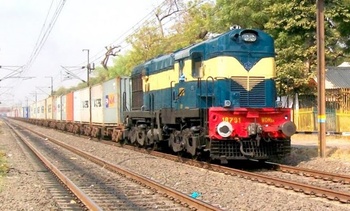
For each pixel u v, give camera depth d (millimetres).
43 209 10016
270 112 15344
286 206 9664
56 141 31469
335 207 9672
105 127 32188
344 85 35219
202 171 15430
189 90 17156
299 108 32250
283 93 30469
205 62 16531
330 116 28500
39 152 23750
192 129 16500
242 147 15055
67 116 47344
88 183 13734
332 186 12266
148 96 22000
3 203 10742
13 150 26547
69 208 10180
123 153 22672
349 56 36125
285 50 29109
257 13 30984
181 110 17438
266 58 16078
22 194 11898
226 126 14820
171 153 22391
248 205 9852
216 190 11805
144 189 12438
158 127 20047
